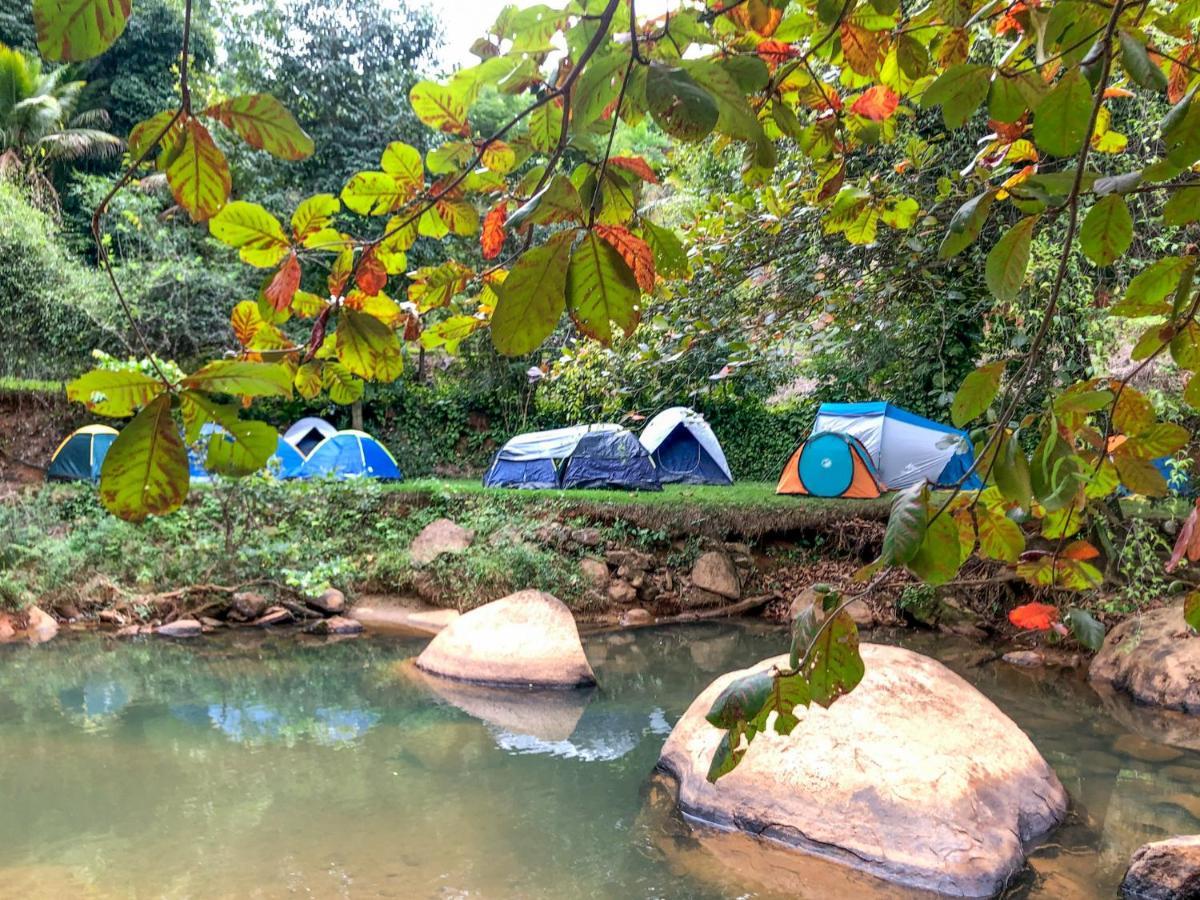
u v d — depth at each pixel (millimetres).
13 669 7141
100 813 4176
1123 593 6820
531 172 793
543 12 732
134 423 507
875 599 9188
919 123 4555
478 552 10094
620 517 10938
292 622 9156
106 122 18375
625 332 584
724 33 945
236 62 14945
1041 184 785
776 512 10750
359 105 15062
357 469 13070
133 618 8875
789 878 3439
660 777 4621
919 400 8734
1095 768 4750
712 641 8633
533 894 3334
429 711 5973
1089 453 1036
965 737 4102
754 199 3504
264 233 739
